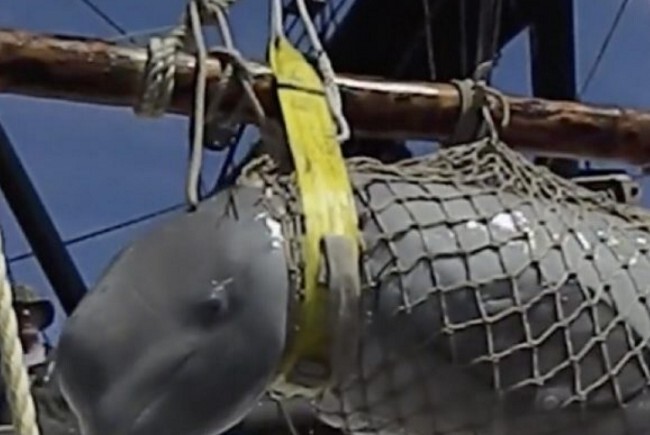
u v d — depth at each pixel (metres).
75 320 3.30
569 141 4.31
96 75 3.85
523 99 4.26
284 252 3.31
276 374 3.35
